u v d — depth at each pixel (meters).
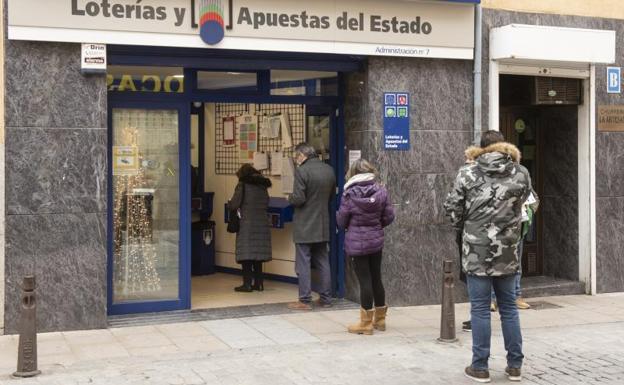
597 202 10.27
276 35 8.40
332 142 9.54
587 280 10.29
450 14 9.22
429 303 9.30
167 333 7.81
